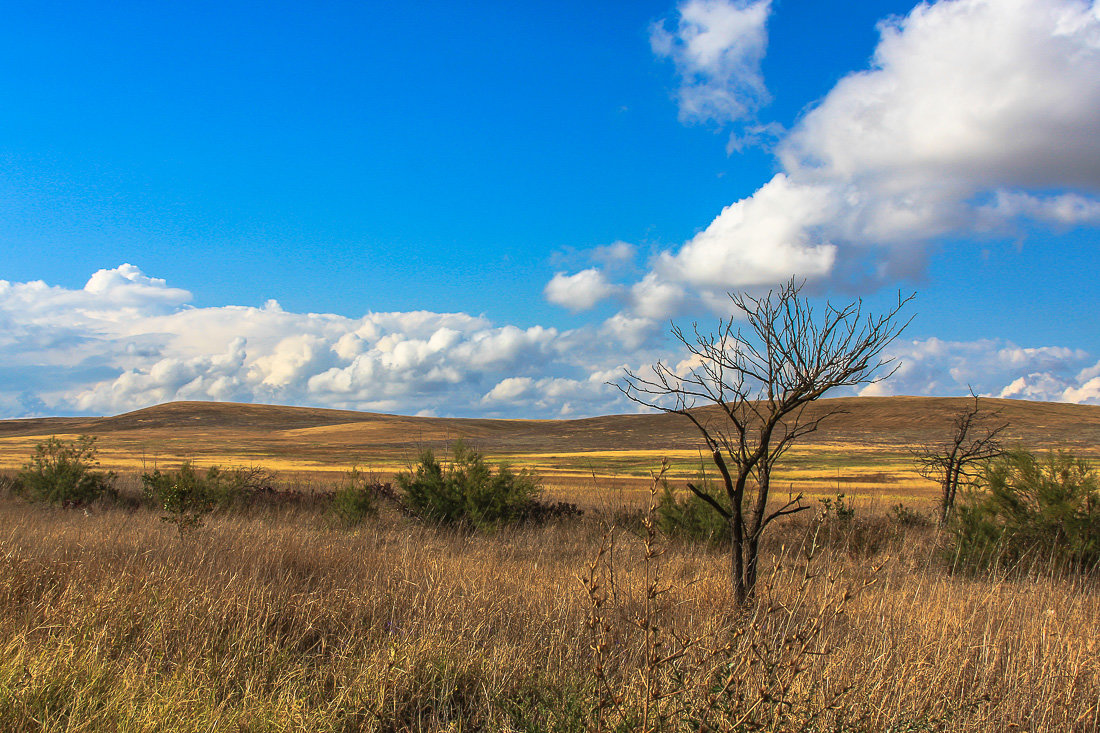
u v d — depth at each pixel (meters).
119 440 102.69
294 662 4.55
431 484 14.69
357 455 66.25
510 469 15.30
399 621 5.35
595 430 124.25
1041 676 4.27
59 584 5.88
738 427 6.43
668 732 3.01
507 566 8.16
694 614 5.64
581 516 14.73
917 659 4.27
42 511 14.59
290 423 147.50
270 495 17.64
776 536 10.93
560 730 3.33
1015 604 6.12
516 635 5.12
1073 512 8.99
